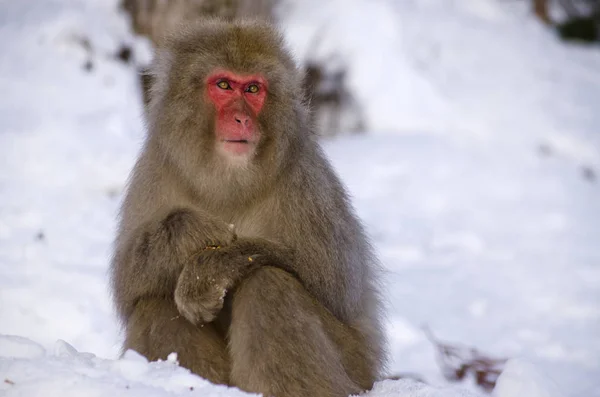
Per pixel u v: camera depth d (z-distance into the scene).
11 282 13.59
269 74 8.91
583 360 15.61
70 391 6.78
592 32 42.97
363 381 8.72
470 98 31.61
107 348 12.32
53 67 23.23
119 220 9.48
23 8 25.75
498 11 39.44
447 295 18.67
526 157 28.94
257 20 9.62
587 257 21.66
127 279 8.48
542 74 34.97
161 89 9.17
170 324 8.23
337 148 28.03
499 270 20.44
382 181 25.78
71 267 14.75
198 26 9.27
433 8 37.00
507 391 9.02
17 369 7.03
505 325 17.20
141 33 24.59
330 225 8.74
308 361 7.88
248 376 7.90
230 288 8.35
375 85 30.47
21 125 20.66
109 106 22.22
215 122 8.83
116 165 19.78
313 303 8.37
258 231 8.94
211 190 8.93
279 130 8.86
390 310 17.06
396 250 21.33
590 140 30.61
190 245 8.27
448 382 13.92
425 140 28.97
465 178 26.56
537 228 23.80
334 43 30.58
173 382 7.29
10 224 16.66
